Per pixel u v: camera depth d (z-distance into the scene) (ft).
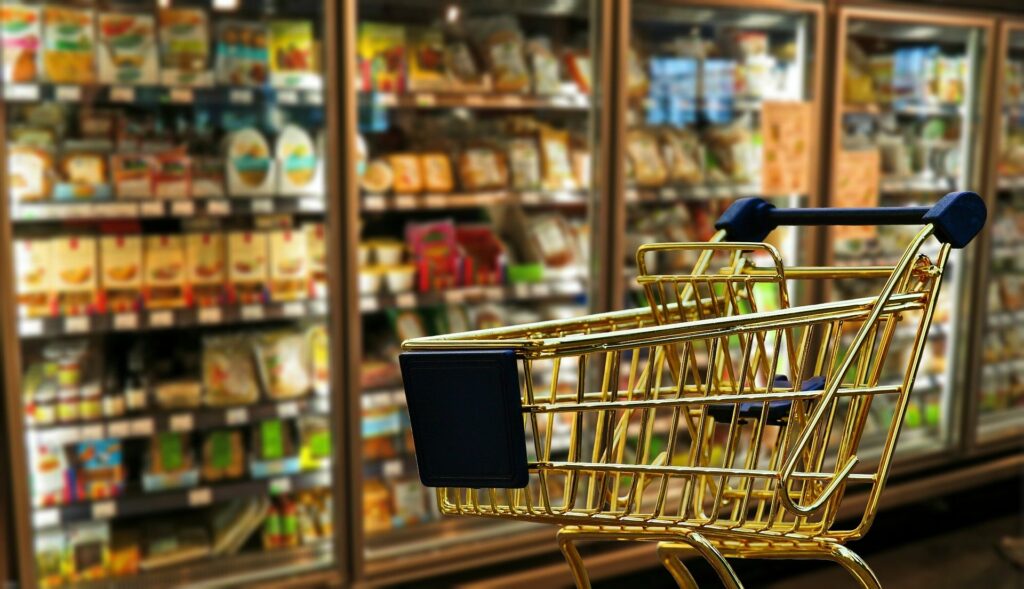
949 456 13.99
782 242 12.82
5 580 8.50
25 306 8.95
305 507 10.45
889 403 14.40
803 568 11.91
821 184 12.55
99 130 9.32
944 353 14.67
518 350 3.09
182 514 10.47
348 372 9.70
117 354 9.94
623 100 10.68
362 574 9.73
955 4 13.07
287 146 9.82
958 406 14.12
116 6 9.04
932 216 3.18
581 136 11.76
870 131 14.06
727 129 12.64
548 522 3.34
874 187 13.10
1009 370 15.99
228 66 9.47
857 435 3.30
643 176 11.78
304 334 10.21
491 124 11.45
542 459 3.47
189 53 9.30
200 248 9.58
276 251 9.84
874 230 13.08
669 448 3.26
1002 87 13.79
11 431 8.31
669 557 3.91
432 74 10.47
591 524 3.30
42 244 8.95
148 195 9.25
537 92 11.08
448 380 3.01
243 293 9.79
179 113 9.77
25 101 8.87
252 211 9.53
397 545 10.19
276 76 9.66
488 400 2.97
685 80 12.09
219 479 9.96
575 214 12.17
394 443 10.96
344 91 9.29
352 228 9.48
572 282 11.43
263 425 10.04
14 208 8.53
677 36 12.36
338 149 9.41
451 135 11.22
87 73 8.89
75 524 9.41
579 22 11.81
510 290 10.92
